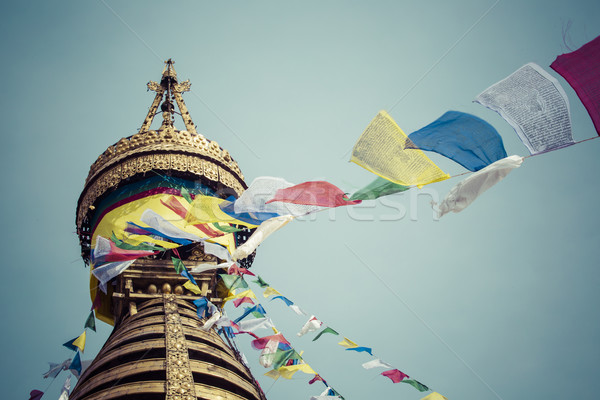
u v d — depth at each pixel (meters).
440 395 23.12
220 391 28.94
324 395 24.12
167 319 35.16
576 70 15.84
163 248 28.56
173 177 43.38
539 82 16.14
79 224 44.00
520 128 16.42
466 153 17.14
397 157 17.34
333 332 25.19
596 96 15.73
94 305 30.19
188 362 30.17
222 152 46.12
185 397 26.86
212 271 40.25
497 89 16.50
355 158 17.34
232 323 27.22
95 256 27.33
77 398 29.72
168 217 40.72
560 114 16.02
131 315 37.53
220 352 33.91
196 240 26.55
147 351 31.97
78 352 27.78
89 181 44.28
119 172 43.03
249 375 33.53
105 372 30.56
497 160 16.88
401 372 24.02
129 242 28.45
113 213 41.56
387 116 17.17
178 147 44.31
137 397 27.69
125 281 39.12
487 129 16.80
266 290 28.52
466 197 16.83
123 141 45.22
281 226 20.70
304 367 25.12
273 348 25.81
